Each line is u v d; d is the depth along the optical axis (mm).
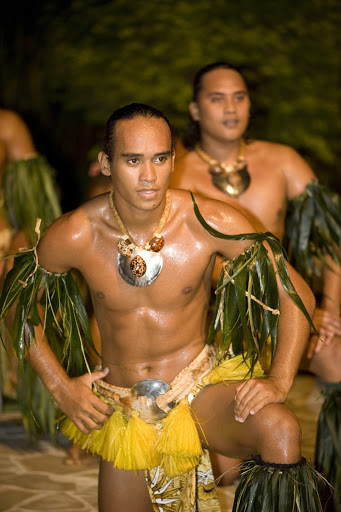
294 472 2289
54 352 2789
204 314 2680
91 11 7387
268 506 2268
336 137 7574
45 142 7938
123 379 2646
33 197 4617
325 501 3066
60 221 2562
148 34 7156
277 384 2436
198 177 3641
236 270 2527
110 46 7227
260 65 7156
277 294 2525
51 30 7547
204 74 3658
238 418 2389
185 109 7035
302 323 2520
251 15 7262
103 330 2662
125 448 2572
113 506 2688
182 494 2623
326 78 7332
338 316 3504
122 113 2389
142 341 2600
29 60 7824
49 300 2660
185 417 2551
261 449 2342
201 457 2684
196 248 2529
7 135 4684
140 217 2477
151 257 2506
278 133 7254
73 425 2730
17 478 3764
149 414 2598
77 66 7184
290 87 7234
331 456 3168
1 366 4773
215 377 2617
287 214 3764
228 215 2535
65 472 3857
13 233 4664
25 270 2631
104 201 2545
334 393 3250
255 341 2553
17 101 7855
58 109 7941
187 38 7102
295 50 7297
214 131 3609
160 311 2566
